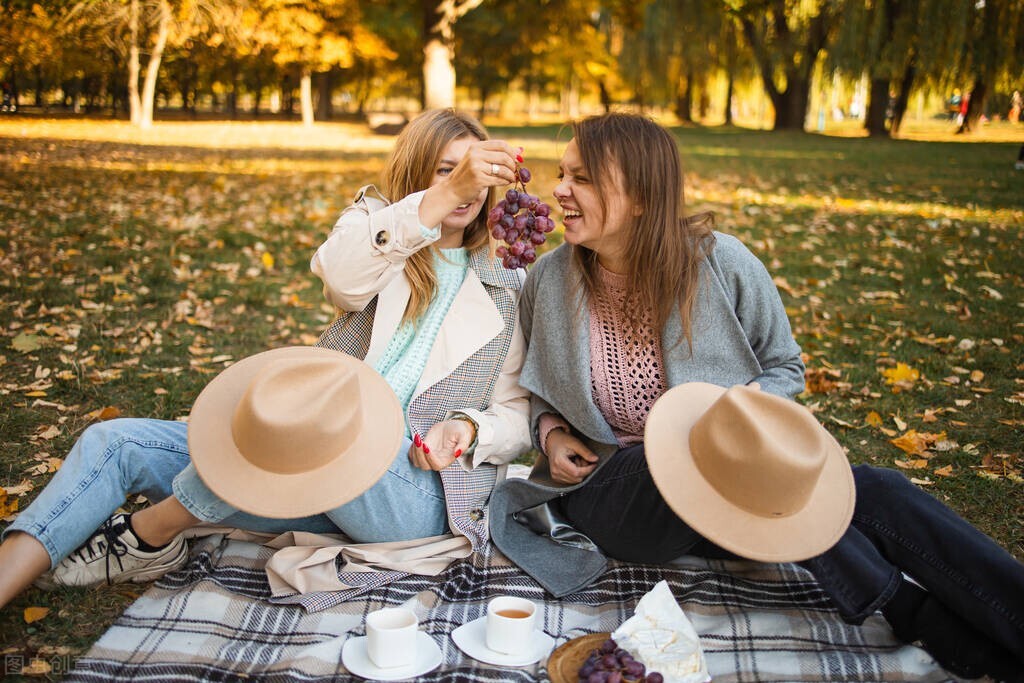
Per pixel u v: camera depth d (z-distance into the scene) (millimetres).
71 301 6109
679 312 2650
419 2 25219
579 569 2773
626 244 2639
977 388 4871
